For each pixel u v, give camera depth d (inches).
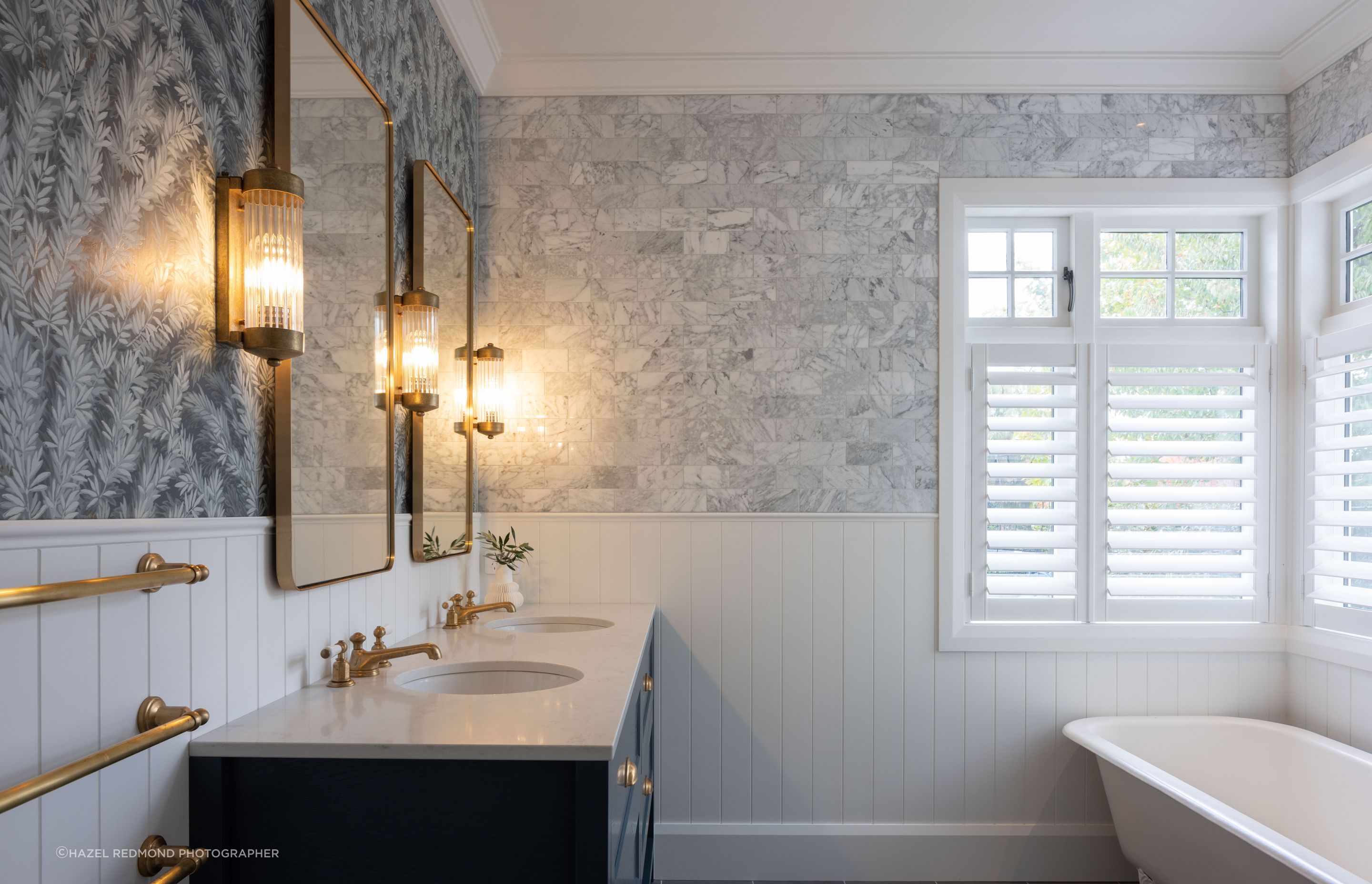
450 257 93.4
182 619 43.8
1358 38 98.7
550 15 99.8
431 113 90.4
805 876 107.2
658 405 110.1
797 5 98.0
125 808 39.0
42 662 34.2
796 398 110.0
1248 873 75.4
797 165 111.3
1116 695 109.5
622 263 110.9
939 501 109.3
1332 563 104.5
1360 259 105.0
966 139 111.3
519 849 44.6
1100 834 107.3
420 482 81.4
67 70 35.7
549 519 109.6
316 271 58.3
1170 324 115.3
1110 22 101.2
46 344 34.5
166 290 42.7
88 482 37.0
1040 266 115.8
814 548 109.5
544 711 51.7
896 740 109.0
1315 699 105.0
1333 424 102.3
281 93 53.2
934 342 110.3
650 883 92.2
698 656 109.2
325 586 61.4
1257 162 111.3
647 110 111.8
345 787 44.8
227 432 48.5
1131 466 112.0
